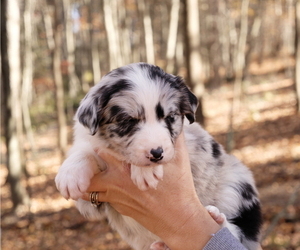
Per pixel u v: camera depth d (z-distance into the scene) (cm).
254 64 557
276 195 138
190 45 157
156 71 39
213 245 31
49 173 219
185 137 41
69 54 357
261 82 425
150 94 36
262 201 133
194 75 158
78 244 136
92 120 36
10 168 163
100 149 37
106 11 290
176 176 34
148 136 34
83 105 37
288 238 106
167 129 36
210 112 300
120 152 36
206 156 42
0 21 148
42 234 146
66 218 157
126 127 35
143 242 42
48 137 313
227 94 385
